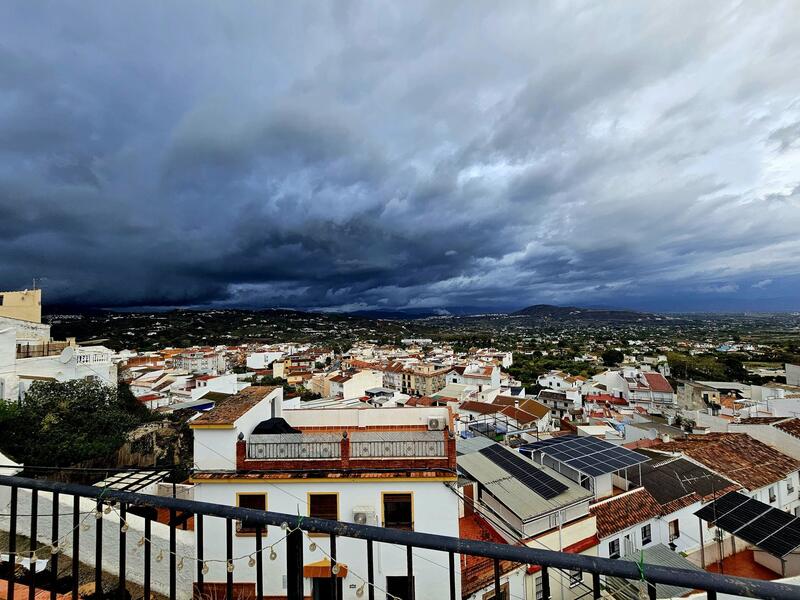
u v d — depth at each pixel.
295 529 3.15
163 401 57.50
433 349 175.62
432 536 2.89
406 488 14.62
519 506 17.95
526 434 41.97
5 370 26.92
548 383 90.88
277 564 14.09
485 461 21.95
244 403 17.91
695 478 24.88
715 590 2.31
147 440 27.81
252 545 14.34
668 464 26.73
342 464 15.18
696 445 30.55
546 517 17.84
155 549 13.80
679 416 58.19
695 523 22.38
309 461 15.27
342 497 14.59
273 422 17.59
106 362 36.81
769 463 27.48
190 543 14.27
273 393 19.55
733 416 45.75
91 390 28.64
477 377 90.12
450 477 14.52
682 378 95.62
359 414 19.80
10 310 42.03
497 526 17.94
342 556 14.25
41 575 8.38
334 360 135.62
